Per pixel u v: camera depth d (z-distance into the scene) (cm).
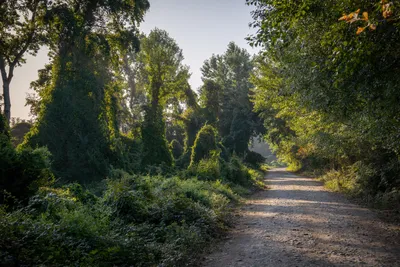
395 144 1152
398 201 1548
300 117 1867
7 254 554
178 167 3738
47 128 2895
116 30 3559
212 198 1623
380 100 945
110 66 3691
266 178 4044
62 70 3108
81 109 3028
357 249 852
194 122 5147
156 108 3741
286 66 1411
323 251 837
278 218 1330
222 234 1092
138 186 1358
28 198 1038
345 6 724
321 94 1127
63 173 2766
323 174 3484
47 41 3272
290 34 1021
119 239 789
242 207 1709
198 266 756
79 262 632
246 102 6275
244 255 827
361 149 1872
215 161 2859
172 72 3850
